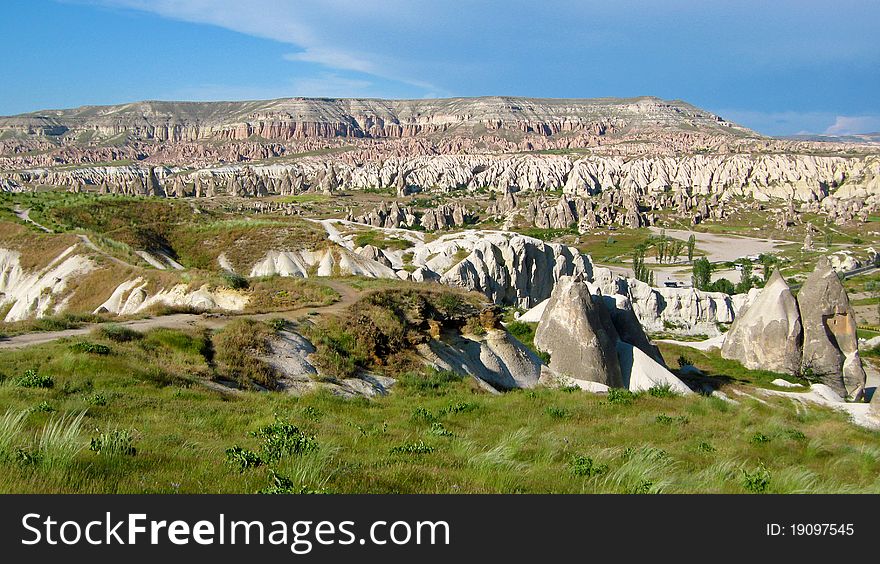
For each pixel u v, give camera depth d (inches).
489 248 3683.6
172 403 741.3
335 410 892.0
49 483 382.6
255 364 1039.6
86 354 860.6
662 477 538.3
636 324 1859.0
